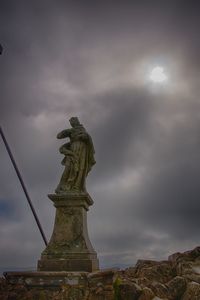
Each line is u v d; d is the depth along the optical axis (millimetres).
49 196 15398
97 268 15453
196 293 11758
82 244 14641
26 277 12977
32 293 12523
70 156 16016
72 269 14125
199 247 15711
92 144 16312
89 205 16453
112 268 13133
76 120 16812
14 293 12516
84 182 15969
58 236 14906
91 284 12422
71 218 15102
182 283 12398
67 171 15867
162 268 14086
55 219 15227
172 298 12180
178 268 13758
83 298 11984
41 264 14406
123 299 11492
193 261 14953
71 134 16531
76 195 15195
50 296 12422
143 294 11477
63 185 15719
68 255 14406
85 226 15531
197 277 12766
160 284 12461
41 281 12852
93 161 16266
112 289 11961
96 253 15812
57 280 12781
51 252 14594
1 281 12953
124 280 12203
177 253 15719
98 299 11914
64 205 15289
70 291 12141
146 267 14750
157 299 11234
